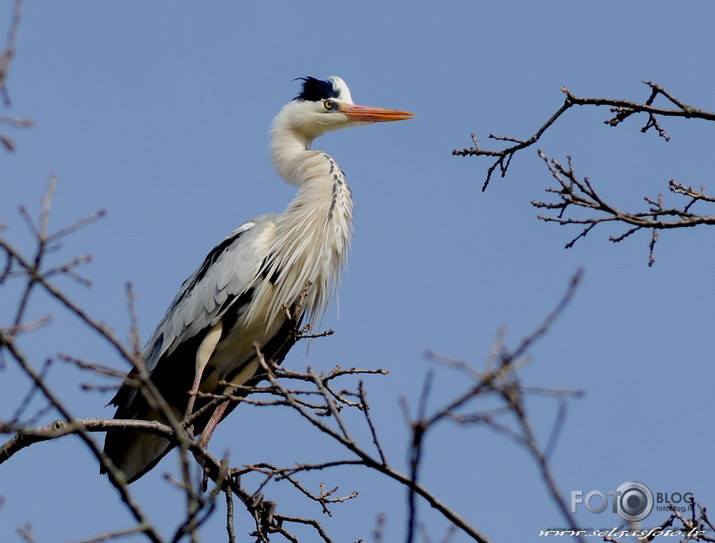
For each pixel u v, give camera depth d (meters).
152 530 6.08
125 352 6.10
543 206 9.05
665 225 8.77
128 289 6.18
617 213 8.82
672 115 9.30
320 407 8.09
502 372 5.05
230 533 9.73
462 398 5.15
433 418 5.27
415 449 5.49
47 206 5.97
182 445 6.18
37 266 5.95
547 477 5.04
